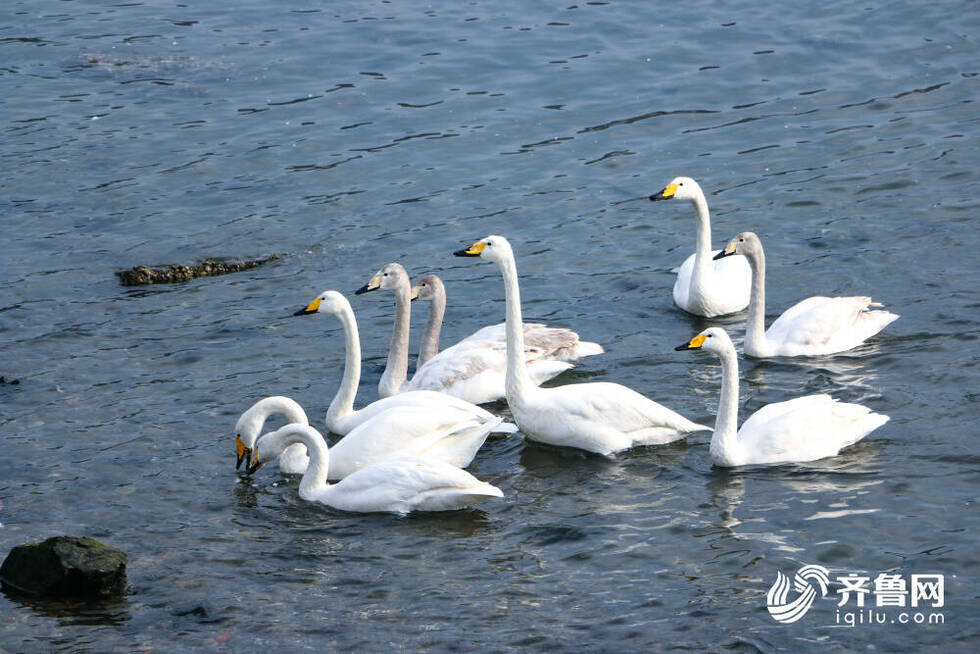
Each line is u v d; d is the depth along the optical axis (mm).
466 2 36219
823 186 24359
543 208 24062
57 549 12820
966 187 23766
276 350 19062
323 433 16703
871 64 30344
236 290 21188
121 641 11930
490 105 28891
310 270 21875
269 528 14070
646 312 20141
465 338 19078
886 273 20562
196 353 18844
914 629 11695
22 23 35219
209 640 11898
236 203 24453
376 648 11672
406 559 13289
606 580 12695
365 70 31188
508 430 16125
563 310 20234
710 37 32562
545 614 12141
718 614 12023
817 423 15148
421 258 22234
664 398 17109
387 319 20422
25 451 15734
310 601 12508
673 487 14680
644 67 30797
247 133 27703
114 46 33281
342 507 14500
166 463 15570
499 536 13703
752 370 17797
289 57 32219
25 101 29500
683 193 19578
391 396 16688
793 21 33375
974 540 13016
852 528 13406
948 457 14781
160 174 25719
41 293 20859
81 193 24812
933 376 16953
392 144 27000
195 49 32969
